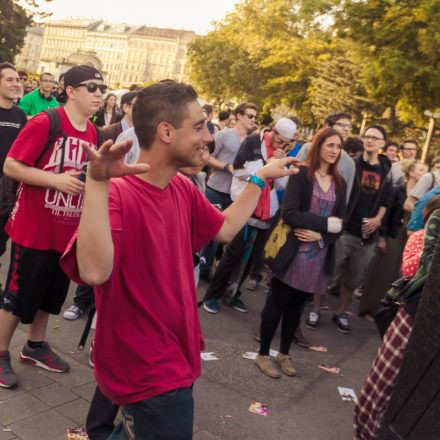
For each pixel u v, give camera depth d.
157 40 144.00
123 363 1.96
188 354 2.08
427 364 2.02
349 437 3.64
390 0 15.63
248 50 43.59
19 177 3.23
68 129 3.35
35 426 3.07
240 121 6.43
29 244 3.32
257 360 4.41
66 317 4.62
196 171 3.82
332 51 36.59
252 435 3.45
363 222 5.49
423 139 31.11
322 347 5.16
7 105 4.89
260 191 2.35
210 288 5.46
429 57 15.26
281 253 4.06
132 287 1.94
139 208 1.93
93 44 153.62
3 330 3.42
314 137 4.25
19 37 38.12
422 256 2.69
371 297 6.07
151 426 1.94
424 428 2.00
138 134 1.98
